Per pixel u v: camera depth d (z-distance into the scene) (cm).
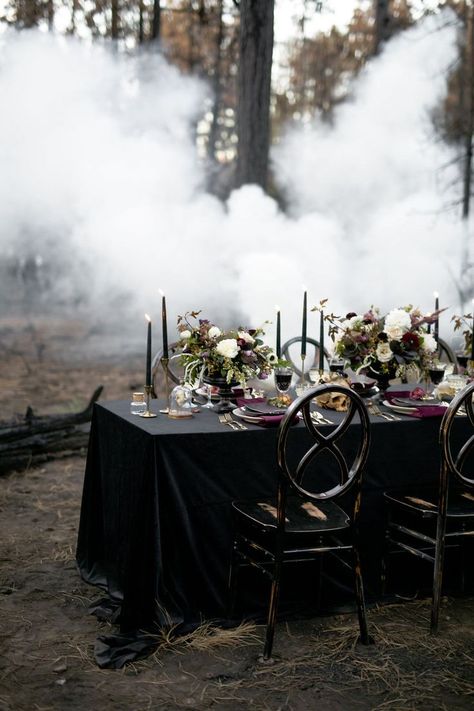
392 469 337
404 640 300
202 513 304
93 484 359
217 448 304
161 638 291
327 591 329
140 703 252
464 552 342
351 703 255
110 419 341
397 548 342
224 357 329
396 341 359
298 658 284
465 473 355
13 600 329
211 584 308
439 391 373
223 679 268
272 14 879
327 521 293
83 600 331
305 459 280
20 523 425
